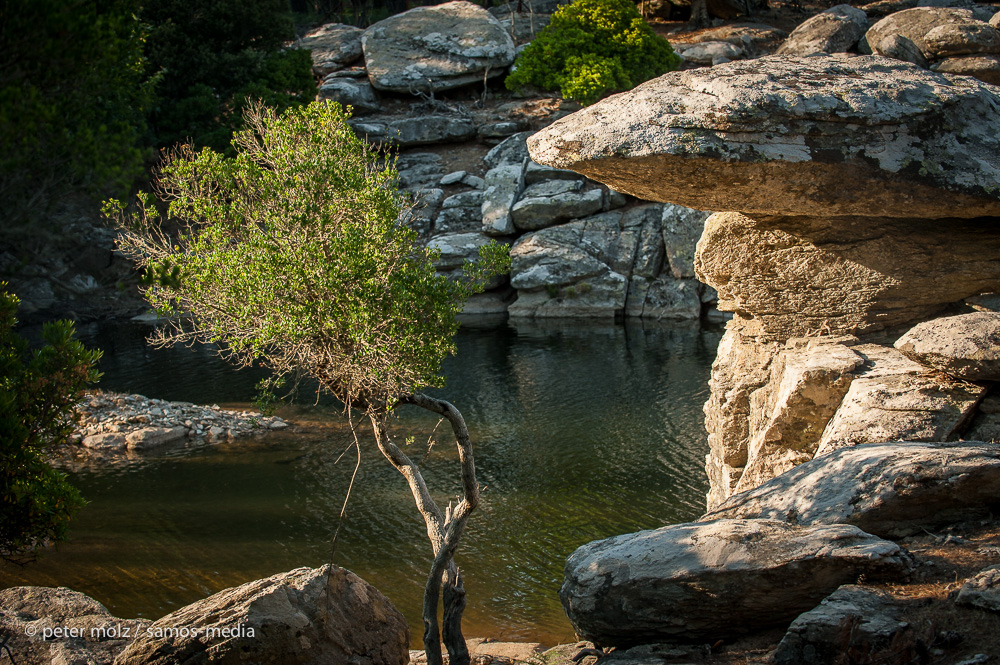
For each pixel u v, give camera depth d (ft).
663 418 77.82
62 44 26.68
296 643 23.88
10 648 27.04
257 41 160.66
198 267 27.20
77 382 28.99
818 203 33.32
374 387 27.84
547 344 114.93
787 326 41.60
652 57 153.48
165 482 64.59
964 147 32.78
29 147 27.63
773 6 200.75
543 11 209.77
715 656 22.59
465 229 146.10
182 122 138.92
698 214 133.80
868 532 25.52
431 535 30.48
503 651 35.17
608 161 32.76
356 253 26.07
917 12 75.51
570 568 25.70
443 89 176.96
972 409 31.89
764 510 27.30
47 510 27.89
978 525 25.31
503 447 71.20
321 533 53.88
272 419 80.84
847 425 32.63
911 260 38.34
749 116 31.42
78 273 135.85
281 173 27.96
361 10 228.43
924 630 19.65
